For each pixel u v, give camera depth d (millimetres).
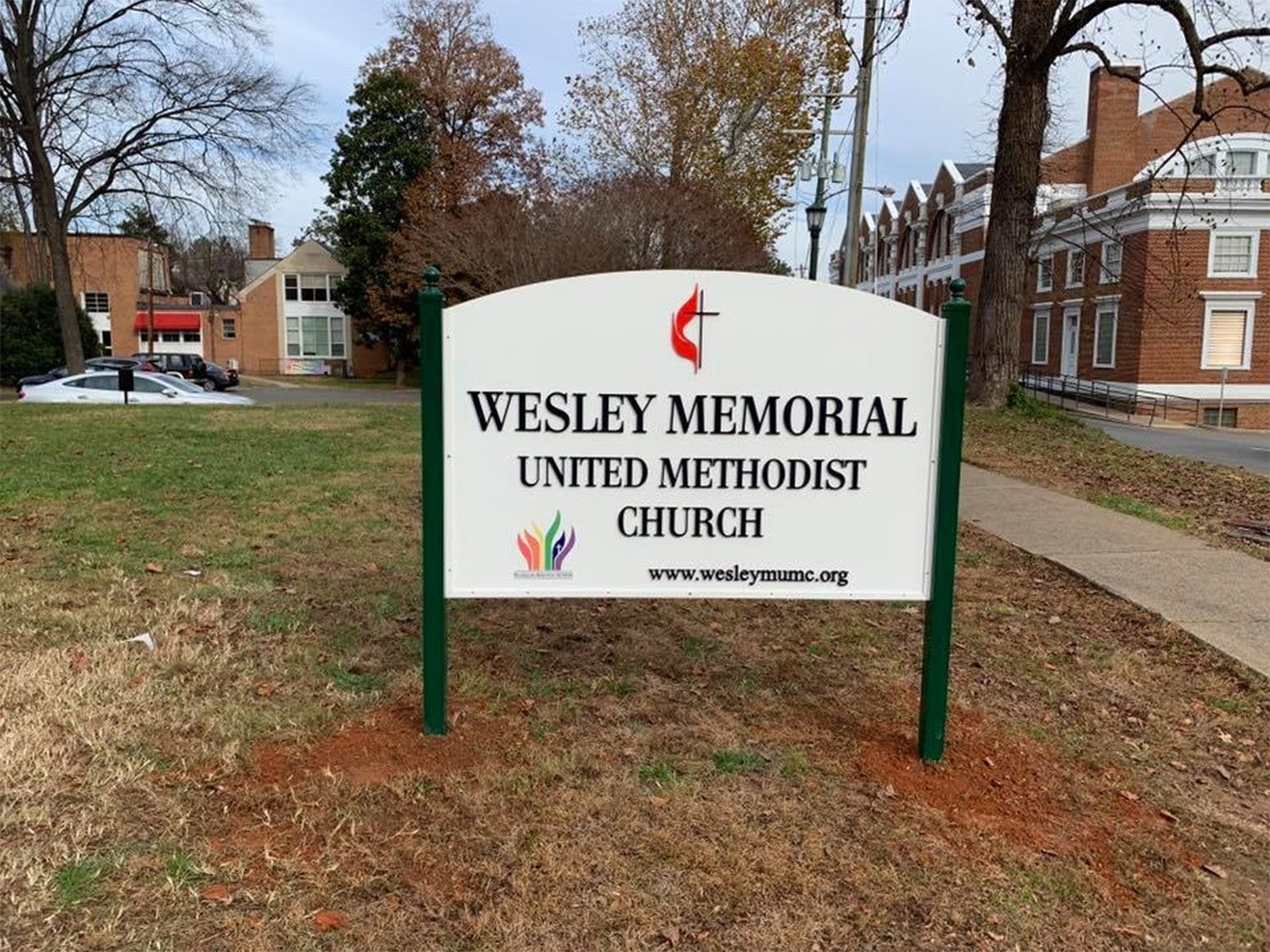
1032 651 4750
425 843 2834
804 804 3162
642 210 23094
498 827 2941
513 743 3488
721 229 23906
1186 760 3699
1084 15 13234
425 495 3367
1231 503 8602
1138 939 2600
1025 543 6812
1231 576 5938
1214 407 31297
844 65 20281
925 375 3375
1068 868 2900
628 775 3301
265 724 3490
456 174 40406
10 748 3154
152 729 3398
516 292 3297
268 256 63750
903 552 3449
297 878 2629
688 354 3344
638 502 3412
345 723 3562
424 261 28781
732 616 5129
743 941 2500
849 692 4141
